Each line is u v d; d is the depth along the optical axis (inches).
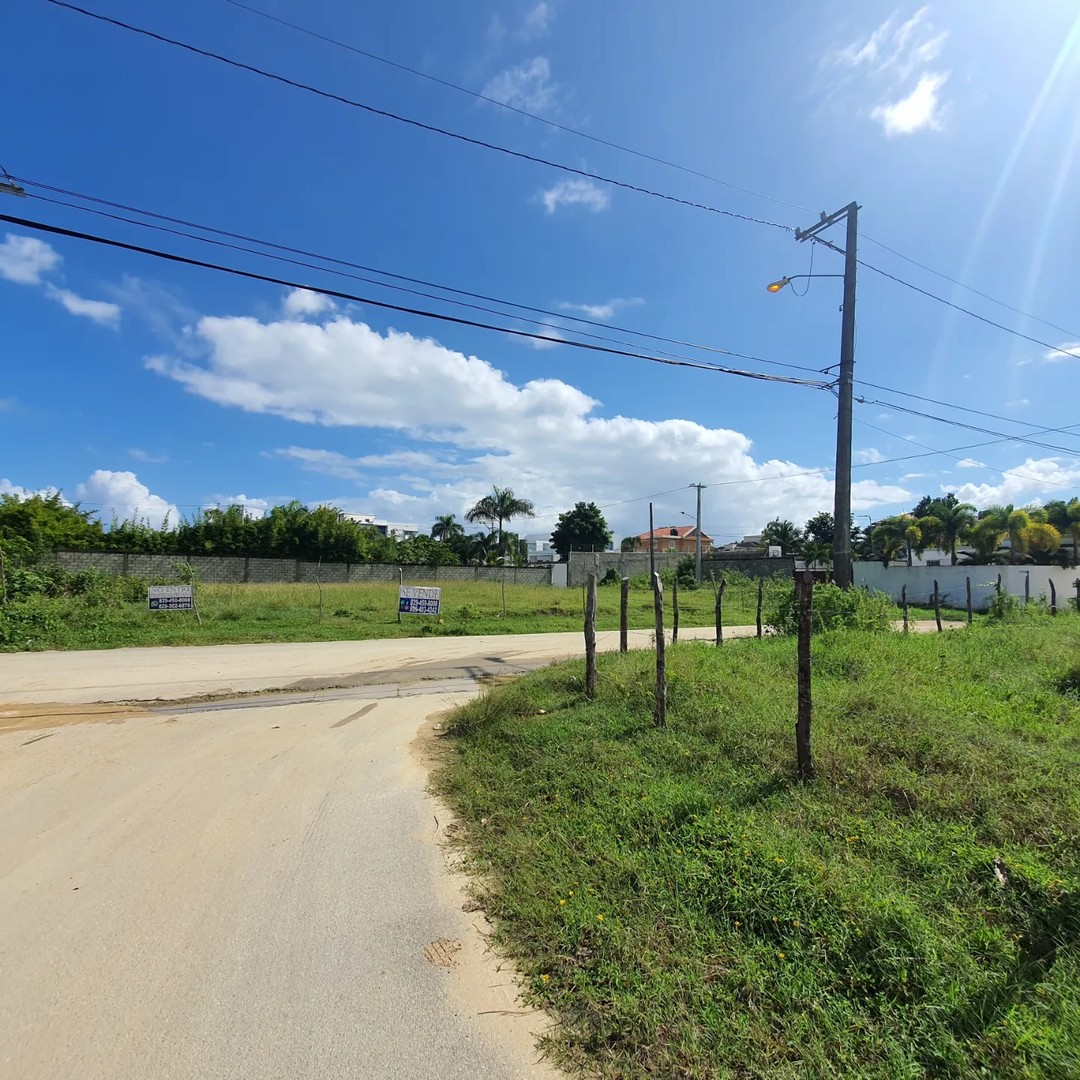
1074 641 440.5
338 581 1449.3
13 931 131.0
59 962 120.6
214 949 125.3
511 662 503.5
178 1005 108.9
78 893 146.5
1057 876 129.6
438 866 161.8
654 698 272.7
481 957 124.1
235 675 436.1
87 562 1144.2
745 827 155.9
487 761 236.5
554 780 206.2
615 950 120.8
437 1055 98.7
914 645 420.2
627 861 149.4
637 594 1272.1
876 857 143.6
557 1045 101.0
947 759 192.4
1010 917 123.1
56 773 231.9
